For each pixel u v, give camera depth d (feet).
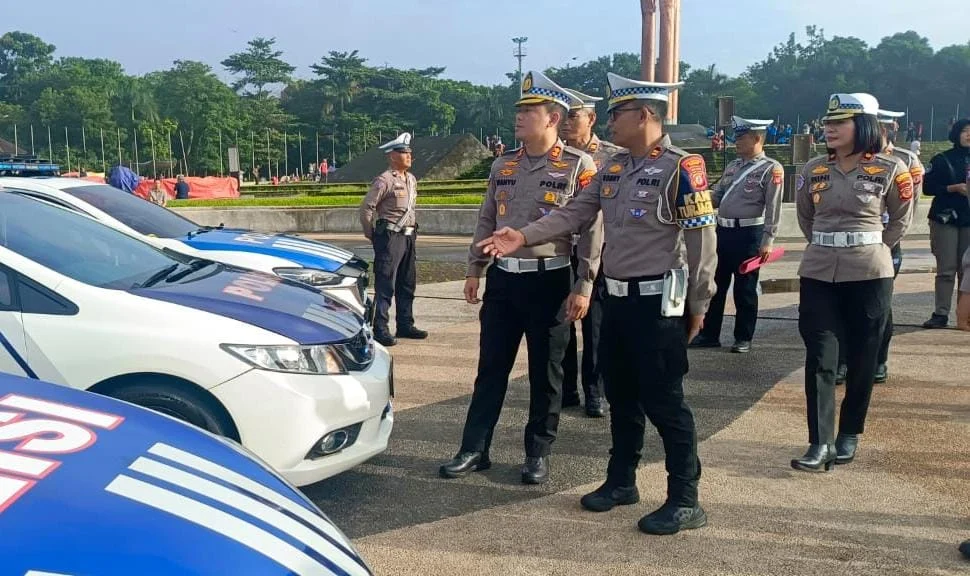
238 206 68.74
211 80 310.04
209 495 6.07
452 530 11.80
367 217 22.79
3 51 392.47
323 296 14.43
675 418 11.60
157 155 294.46
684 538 11.50
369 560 10.85
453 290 32.78
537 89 13.33
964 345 21.90
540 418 13.50
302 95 339.98
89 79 341.21
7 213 13.32
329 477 12.88
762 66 427.74
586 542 11.40
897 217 14.19
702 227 11.21
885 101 368.07
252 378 11.12
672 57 141.79
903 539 11.41
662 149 11.62
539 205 13.29
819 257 14.19
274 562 5.58
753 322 21.91
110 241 14.06
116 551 5.08
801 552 11.05
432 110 346.74
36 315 11.12
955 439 15.23
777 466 14.12
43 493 5.41
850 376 14.26
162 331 11.10
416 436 15.83
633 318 11.62
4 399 6.77
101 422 6.75
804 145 58.65
